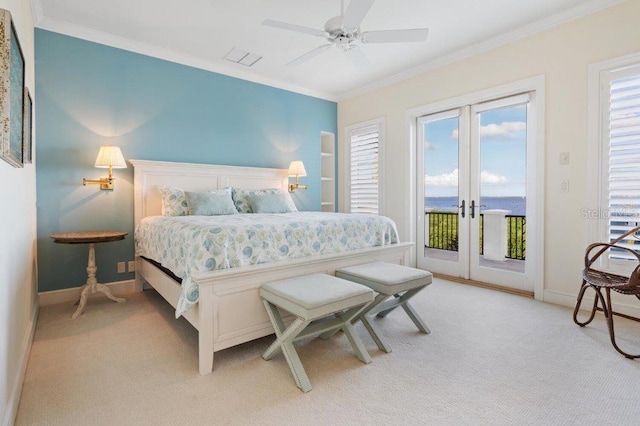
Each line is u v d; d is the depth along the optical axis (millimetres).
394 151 4590
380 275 2320
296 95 4977
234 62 4062
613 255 2754
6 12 1315
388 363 2018
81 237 2725
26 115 2033
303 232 2467
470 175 3875
